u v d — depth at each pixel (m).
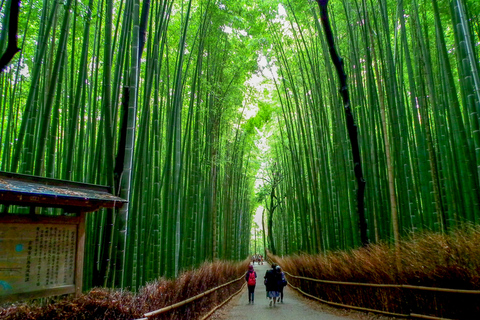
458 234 4.01
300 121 9.20
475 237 3.70
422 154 5.98
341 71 6.11
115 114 4.59
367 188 7.06
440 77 6.85
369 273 5.41
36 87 4.57
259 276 18.47
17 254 2.39
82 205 2.71
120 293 2.84
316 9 7.88
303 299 8.57
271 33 8.84
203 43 7.24
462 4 4.65
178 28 7.46
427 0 6.76
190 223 7.64
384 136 5.65
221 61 8.86
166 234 6.42
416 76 7.30
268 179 22.67
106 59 3.82
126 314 2.62
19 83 7.82
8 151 6.51
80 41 7.23
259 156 18.20
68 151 4.40
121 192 3.58
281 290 7.94
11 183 2.31
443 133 6.54
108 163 3.64
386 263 5.09
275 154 18.00
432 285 4.12
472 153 6.19
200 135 8.75
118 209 3.63
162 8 5.07
